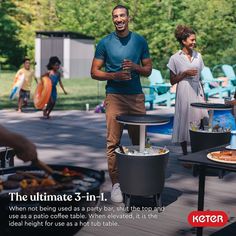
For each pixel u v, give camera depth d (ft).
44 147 27.66
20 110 44.34
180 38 22.74
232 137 13.94
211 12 101.81
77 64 102.47
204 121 22.68
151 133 32.30
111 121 17.04
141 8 104.06
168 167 22.85
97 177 11.48
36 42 101.91
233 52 100.94
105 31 110.73
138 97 17.04
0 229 10.48
